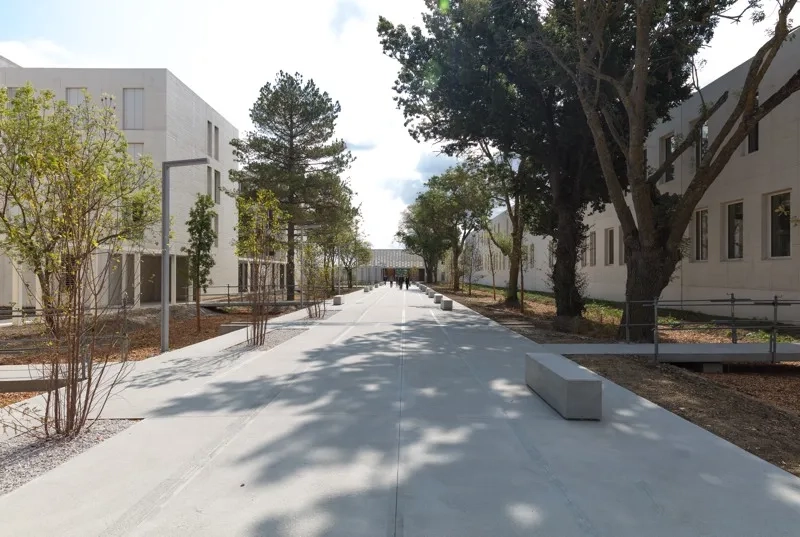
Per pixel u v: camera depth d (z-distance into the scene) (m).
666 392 7.20
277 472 4.12
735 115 11.30
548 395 6.20
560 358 6.88
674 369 9.02
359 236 49.22
